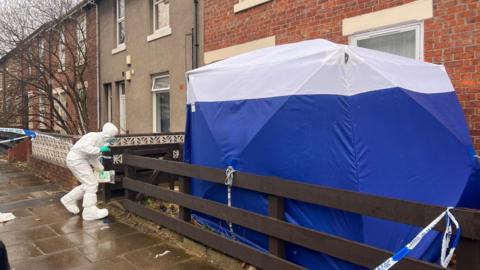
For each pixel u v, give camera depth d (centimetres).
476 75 476
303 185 330
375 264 281
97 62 1425
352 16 607
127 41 1245
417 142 356
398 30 556
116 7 1342
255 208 400
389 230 313
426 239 324
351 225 316
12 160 1231
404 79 372
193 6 942
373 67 341
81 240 498
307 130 351
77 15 1430
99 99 1424
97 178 608
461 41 489
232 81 433
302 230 331
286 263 342
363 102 328
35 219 592
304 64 358
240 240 421
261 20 762
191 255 446
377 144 328
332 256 312
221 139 436
